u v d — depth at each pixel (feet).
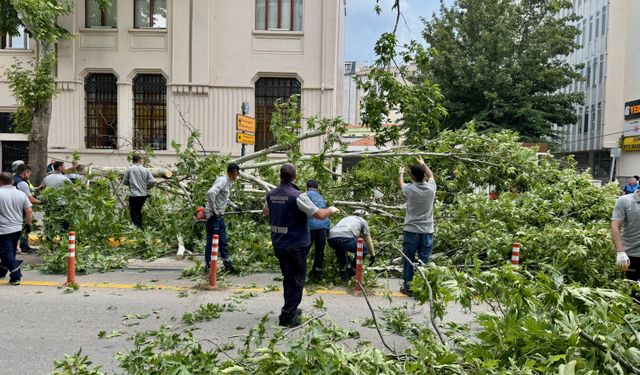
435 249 29.19
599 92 130.93
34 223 34.22
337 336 14.17
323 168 34.86
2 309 21.59
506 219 28.84
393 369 11.60
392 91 35.19
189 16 65.10
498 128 83.05
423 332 14.01
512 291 13.14
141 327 19.58
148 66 65.98
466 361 12.04
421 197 23.79
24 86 50.62
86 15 66.33
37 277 27.27
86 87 67.10
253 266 29.35
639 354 11.39
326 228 25.73
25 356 16.69
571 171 33.83
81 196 32.07
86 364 13.28
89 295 23.94
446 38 89.04
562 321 11.91
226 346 16.67
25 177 32.37
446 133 34.71
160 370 12.28
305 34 65.26
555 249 25.36
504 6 87.30
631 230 19.15
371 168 34.55
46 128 51.96
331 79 65.51
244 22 65.26
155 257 32.01
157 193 38.40
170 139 66.13
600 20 131.23
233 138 66.03
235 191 33.78
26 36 67.15
